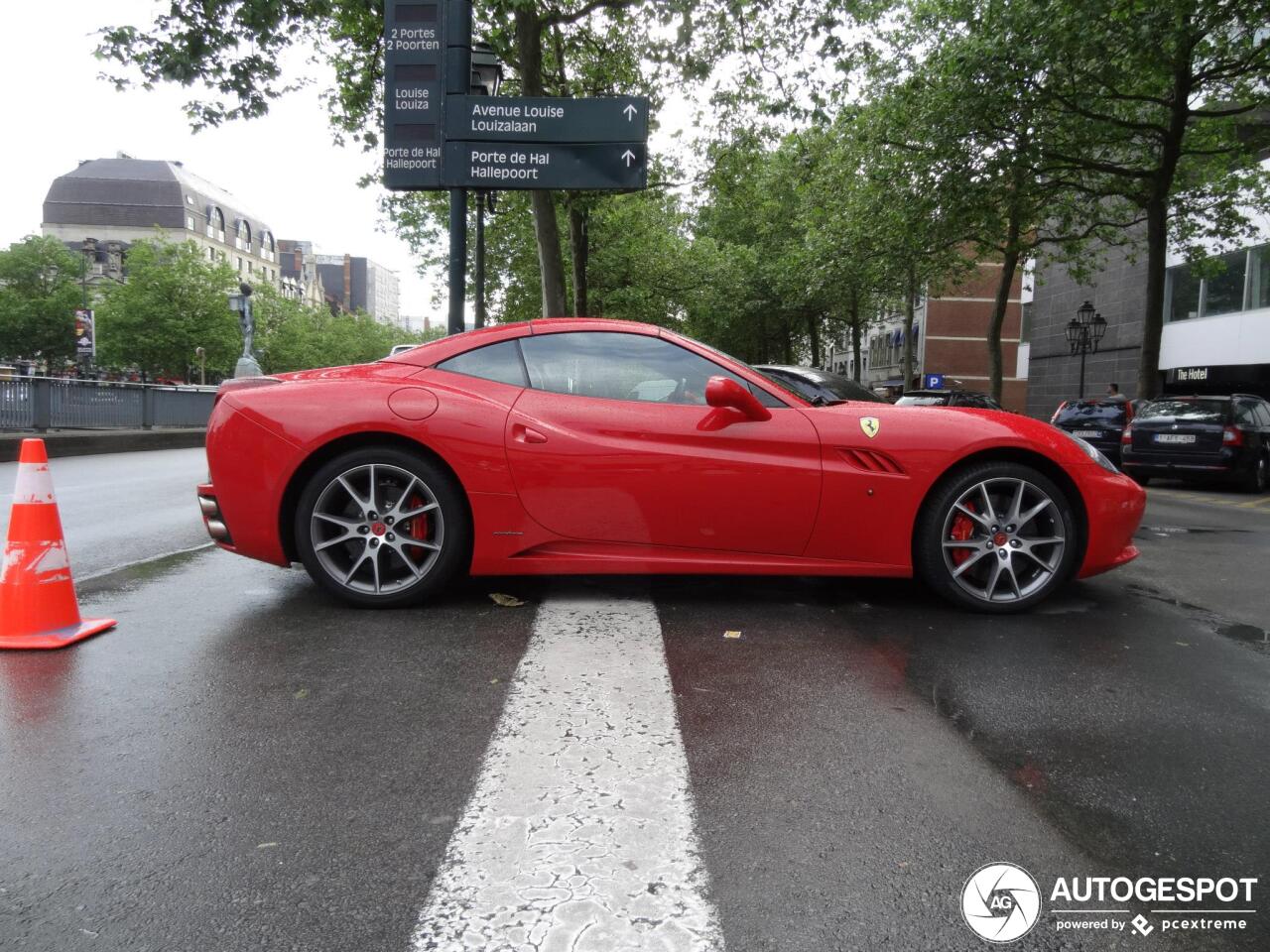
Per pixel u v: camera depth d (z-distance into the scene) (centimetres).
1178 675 288
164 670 279
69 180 8394
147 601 374
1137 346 2639
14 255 5347
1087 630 344
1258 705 260
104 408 1703
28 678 271
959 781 205
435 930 146
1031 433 366
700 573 356
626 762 213
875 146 1723
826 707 252
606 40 1623
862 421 360
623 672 279
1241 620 369
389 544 356
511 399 360
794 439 354
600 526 352
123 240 8431
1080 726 241
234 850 171
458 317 783
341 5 1231
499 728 233
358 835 177
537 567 354
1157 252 1549
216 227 9219
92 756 213
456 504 354
